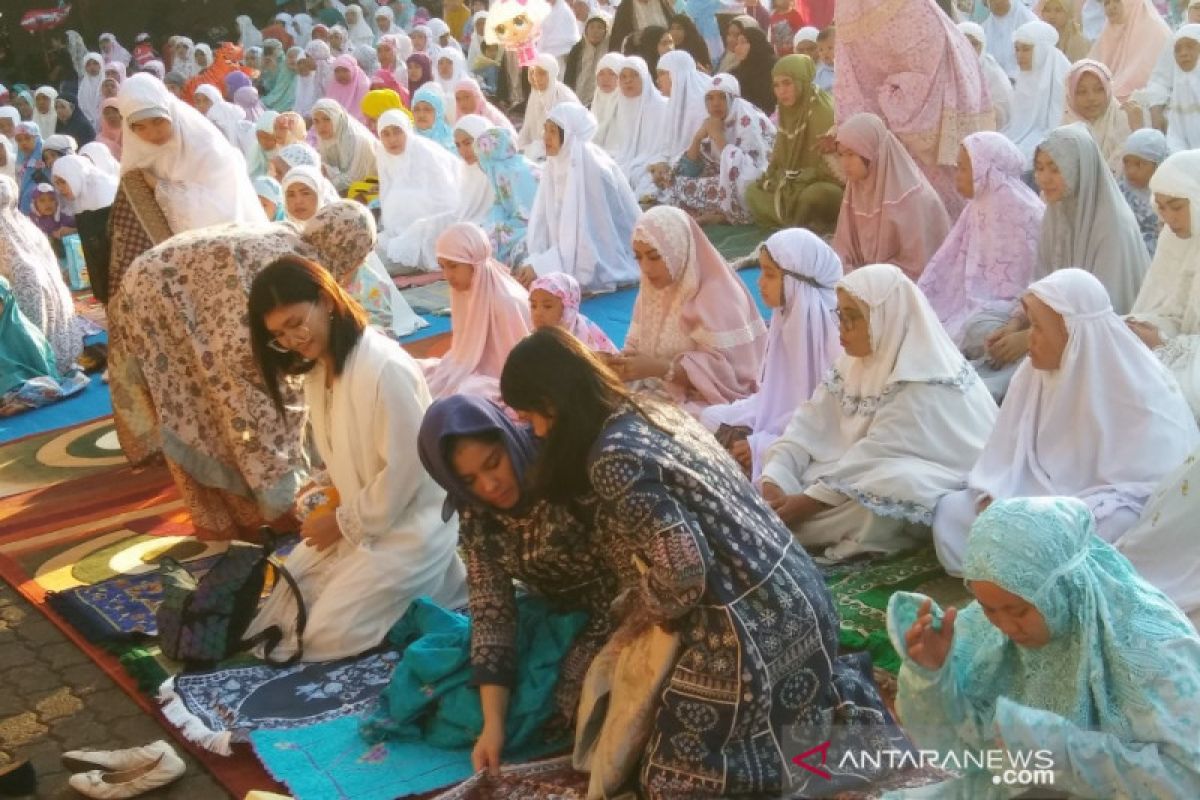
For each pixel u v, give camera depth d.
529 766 2.97
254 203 5.78
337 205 4.49
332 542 3.68
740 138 8.41
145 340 4.34
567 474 2.77
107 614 3.98
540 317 5.00
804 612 2.73
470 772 3.06
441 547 3.71
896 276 3.88
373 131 11.28
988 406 3.98
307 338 3.51
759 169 8.33
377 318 6.70
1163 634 2.17
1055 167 5.08
